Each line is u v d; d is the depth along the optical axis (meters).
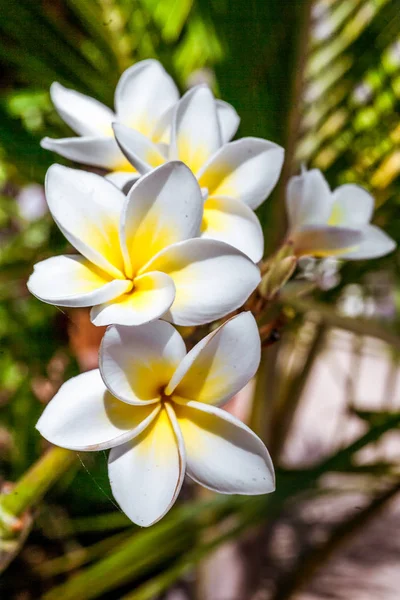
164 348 0.32
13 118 0.51
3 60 0.55
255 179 0.37
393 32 0.50
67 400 0.32
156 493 0.32
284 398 0.84
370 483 0.60
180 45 0.56
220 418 0.33
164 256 0.33
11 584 0.65
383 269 0.67
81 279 0.33
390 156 0.55
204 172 0.36
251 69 0.49
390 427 0.50
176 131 0.36
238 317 0.32
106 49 0.54
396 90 0.52
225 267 0.33
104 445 0.32
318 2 0.48
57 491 0.48
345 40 0.51
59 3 0.57
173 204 0.33
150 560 0.51
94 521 0.49
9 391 0.64
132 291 0.33
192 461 0.33
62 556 0.63
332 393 1.36
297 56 0.49
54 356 0.58
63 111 0.40
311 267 0.42
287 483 0.51
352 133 0.54
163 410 0.33
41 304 0.61
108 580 0.49
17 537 0.36
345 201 0.42
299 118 0.50
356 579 0.98
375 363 1.47
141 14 0.54
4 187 0.80
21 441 0.52
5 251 0.63
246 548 0.95
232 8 0.48
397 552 1.05
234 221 0.36
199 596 0.88
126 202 0.32
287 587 0.70
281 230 0.52
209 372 0.33
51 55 0.52
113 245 0.34
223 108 0.40
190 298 0.33
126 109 0.40
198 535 0.57
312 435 1.22
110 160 0.38
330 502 1.06
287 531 0.99
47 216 0.63
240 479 0.33
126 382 0.32
